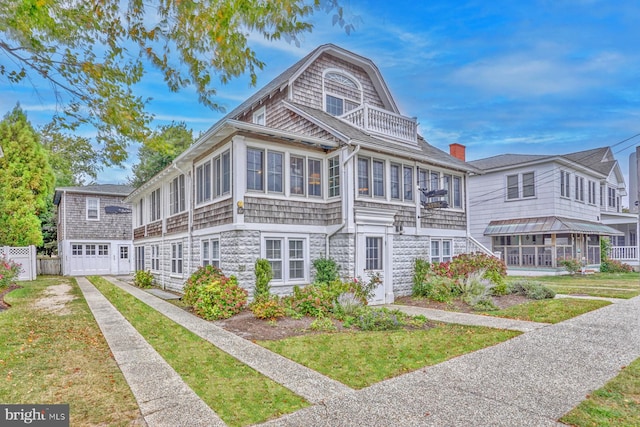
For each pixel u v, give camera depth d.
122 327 7.80
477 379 4.74
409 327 7.66
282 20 3.87
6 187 20.58
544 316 8.59
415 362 5.42
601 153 24.59
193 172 12.80
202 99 4.55
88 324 8.09
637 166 12.77
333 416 3.75
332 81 14.73
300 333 7.21
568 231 17.34
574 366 5.21
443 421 3.65
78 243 24.33
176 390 4.42
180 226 13.92
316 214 11.15
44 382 4.66
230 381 4.71
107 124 4.61
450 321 8.30
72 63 4.23
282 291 10.28
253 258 9.88
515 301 10.72
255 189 10.12
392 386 4.53
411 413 3.82
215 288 9.03
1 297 12.41
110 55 4.34
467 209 14.63
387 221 11.41
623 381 4.61
